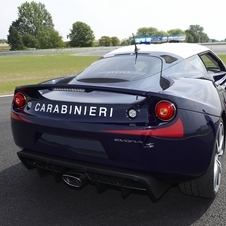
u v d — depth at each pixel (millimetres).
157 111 2006
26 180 3021
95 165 2205
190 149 2057
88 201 2613
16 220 2330
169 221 2283
